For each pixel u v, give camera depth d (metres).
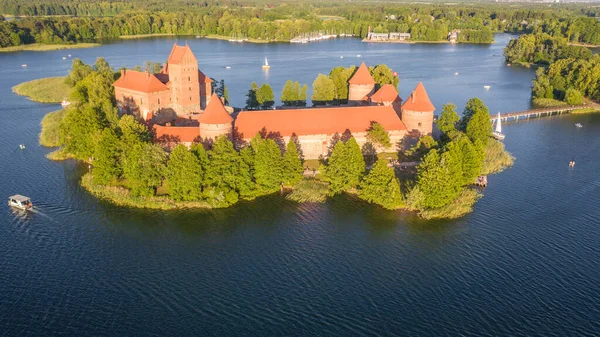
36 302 77.06
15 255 88.81
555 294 79.62
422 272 85.50
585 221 102.69
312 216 103.88
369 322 73.62
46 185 116.44
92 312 75.06
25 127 161.38
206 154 109.50
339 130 127.12
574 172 129.00
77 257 88.81
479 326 72.81
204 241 94.62
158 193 111.50
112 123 131.62
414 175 118.88
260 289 80.81
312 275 84.50
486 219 103.19
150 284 81.75
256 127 123.31
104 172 113.62
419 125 131.88
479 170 121.75
